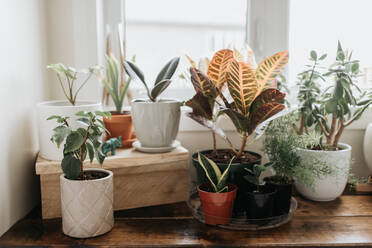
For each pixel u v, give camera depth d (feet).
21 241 2.89
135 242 2.89
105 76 4.50
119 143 3.47
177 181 3.73
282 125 3.70
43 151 3.36
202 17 4.60
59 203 3.33
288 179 3.49
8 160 3.07
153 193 3.65
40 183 3.46
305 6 4.57
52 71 4.18
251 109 3.36
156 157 3.52
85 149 2.93
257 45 4.61
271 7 4.54
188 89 4.69
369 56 4.66
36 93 3.70
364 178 4.50
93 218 2.94
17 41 3.21
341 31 4.62
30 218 3.35
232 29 4.65
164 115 3.46
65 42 4.17
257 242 2.88
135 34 4.57
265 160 4.41
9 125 3.08
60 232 3.05
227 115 3.63
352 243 2.86
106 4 4.45
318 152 3.58
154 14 4.55
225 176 3.13
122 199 3.54
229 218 3.14
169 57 4.64
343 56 3.67
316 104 4.24
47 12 4.07
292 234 3.02
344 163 3.64
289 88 4.66
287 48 4.61
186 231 3.09
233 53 3.65
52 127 3.25
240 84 3.23
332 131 3.89
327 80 4.65
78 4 4.12
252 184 3.40
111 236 2.99
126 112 4.05
